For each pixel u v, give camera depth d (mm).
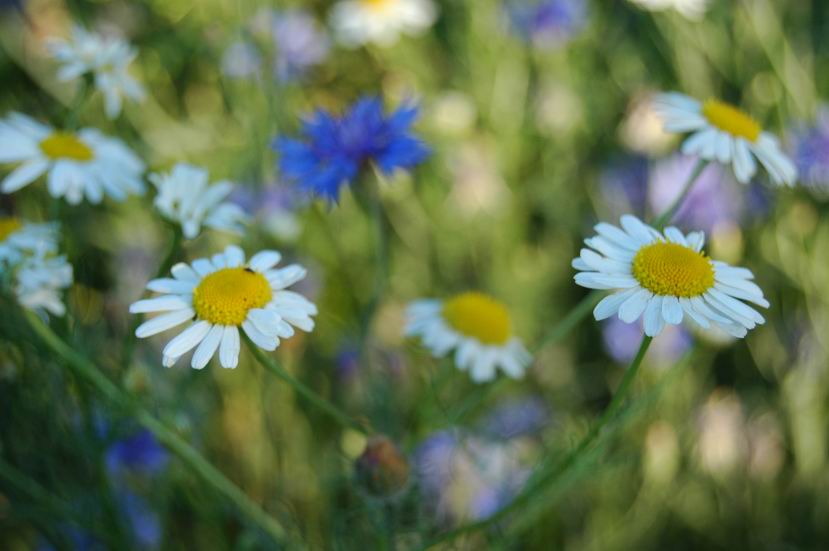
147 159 558
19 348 374
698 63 568
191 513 440
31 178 382
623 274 311
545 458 387
